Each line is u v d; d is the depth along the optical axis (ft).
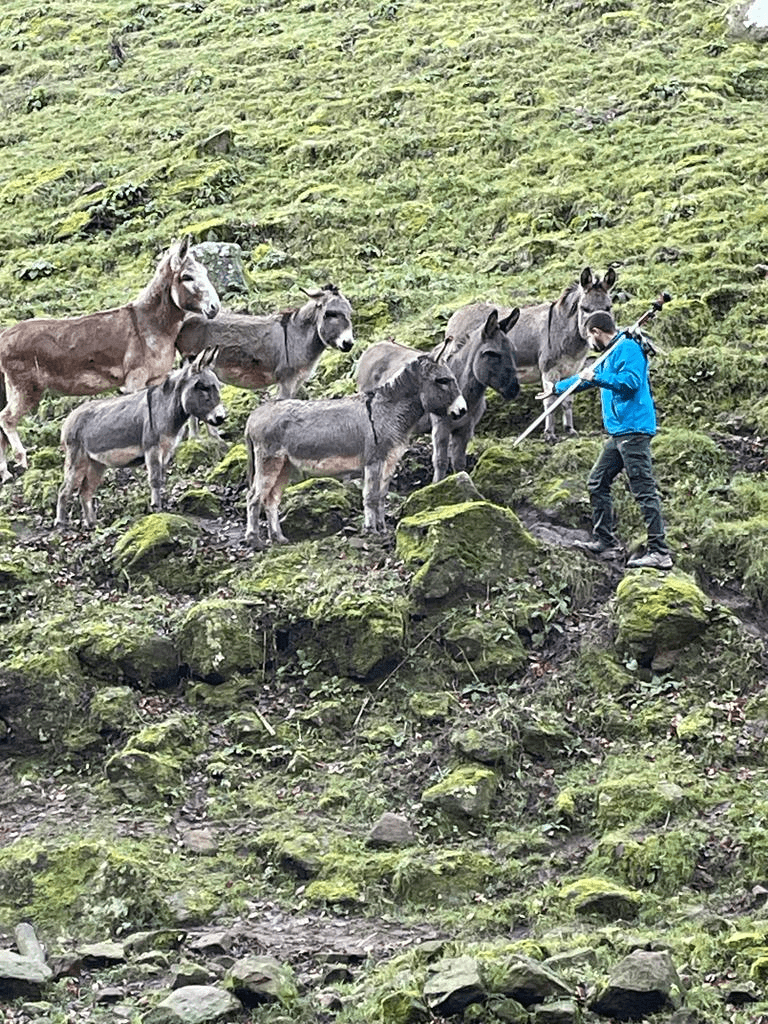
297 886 26.68
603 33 82.74
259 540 37.40
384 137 71.20
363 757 30.19
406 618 33.42
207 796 29.43
